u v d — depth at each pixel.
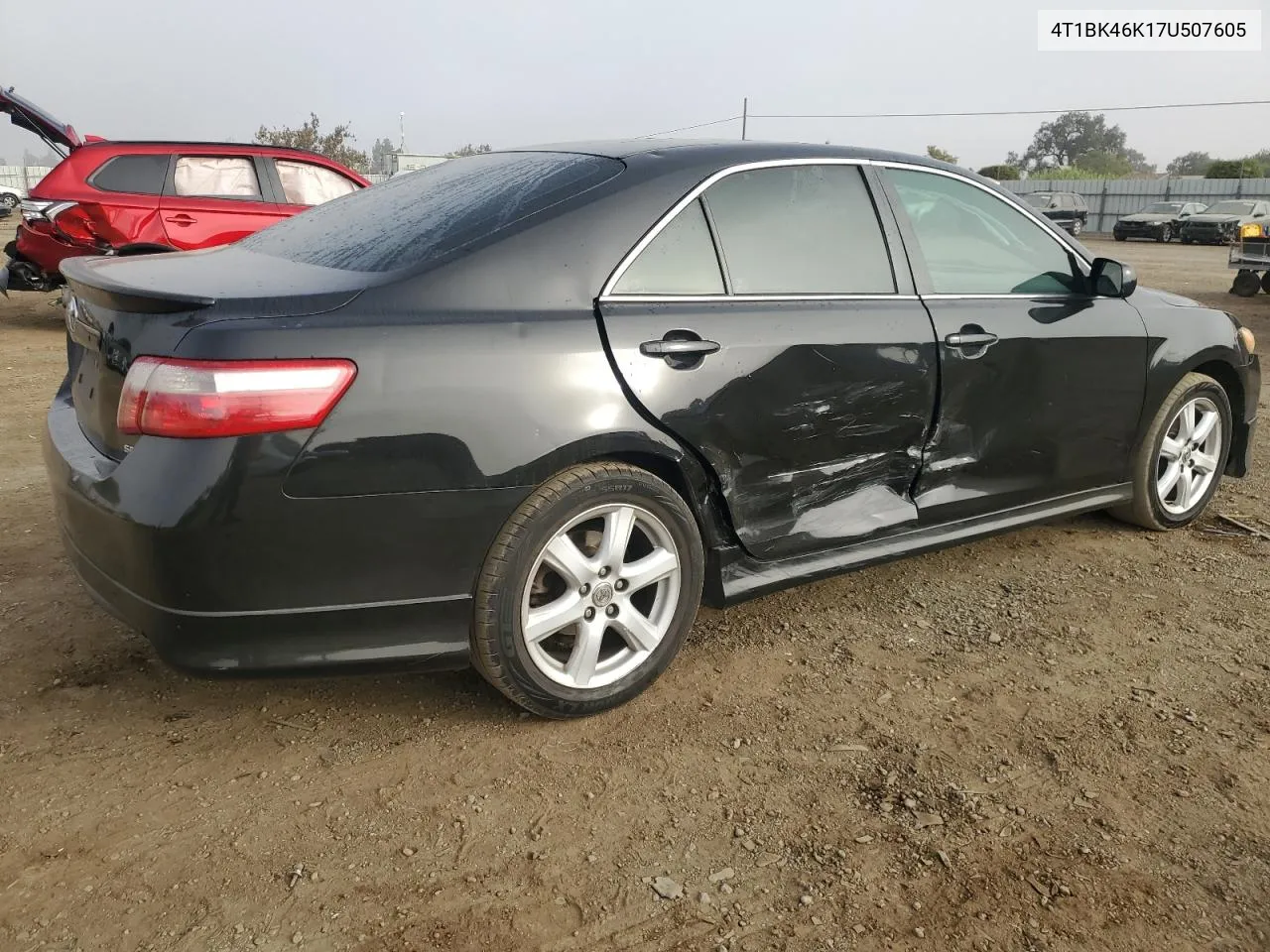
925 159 3.45
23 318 10.16
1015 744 2.68
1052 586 3.73
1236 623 3.45
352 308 2.30
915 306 3.23
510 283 2.49
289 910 2.02
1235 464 4.58
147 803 2.34
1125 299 3.93
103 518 2.28
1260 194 37.50
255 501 2.17
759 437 2.86
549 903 2.06
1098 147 98.38
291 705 2.79
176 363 2.16
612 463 2.61
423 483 2.32
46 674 2.89
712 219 2.85
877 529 3.22
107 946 1.91
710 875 2.15
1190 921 2.05
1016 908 2.07
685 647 3.19
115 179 8.54
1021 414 3.53
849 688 2.95
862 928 2.01
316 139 38.19
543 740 2.64
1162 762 2.61
